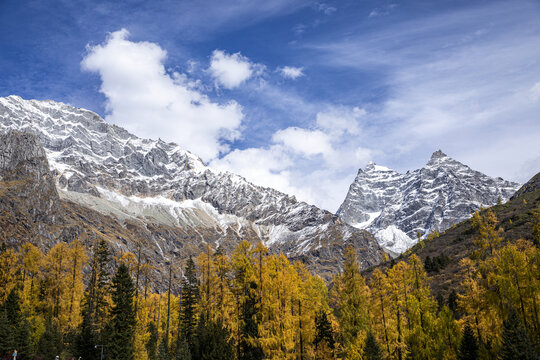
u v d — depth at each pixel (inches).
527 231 3941.9
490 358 1765.5
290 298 1942.7
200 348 2116.1
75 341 2389.3
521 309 1802.4
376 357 1823.3
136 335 2381.9
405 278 2084.2
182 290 2755.9
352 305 2167.8
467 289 2069.4
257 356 1973.4
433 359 1872.5
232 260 2209.6
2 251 3063.5
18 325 2436.0
